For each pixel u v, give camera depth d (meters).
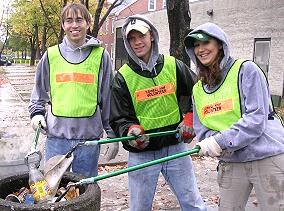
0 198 3.01
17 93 19.12
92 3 20.06
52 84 3.78
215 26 3.03
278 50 17.95
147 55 3.50
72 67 3.75
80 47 3.75
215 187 6.07
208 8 22.55
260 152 2.94
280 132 3.04
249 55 19.72
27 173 3.41
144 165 3.04
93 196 2.91
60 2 21.38
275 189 2.96
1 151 4.55
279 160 2.96
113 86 3.58
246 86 2.93
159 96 3.56
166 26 27.47
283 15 17.62
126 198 5.50
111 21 40.16
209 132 3.16
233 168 3.09
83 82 3.74
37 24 31.12
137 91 3.53
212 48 3.03
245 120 2.87
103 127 3.98
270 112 3.07
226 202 3.16
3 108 13.88
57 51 3.80
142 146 3.46
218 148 2.91
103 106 3.90
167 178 3.74
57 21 25.84
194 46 3.14
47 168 3.24
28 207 2.67
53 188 3.11
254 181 3.02
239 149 3.00
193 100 3.32
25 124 10.47
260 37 18.98
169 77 3.58
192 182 3.74
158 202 5.33
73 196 3.16
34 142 3.57
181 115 3.68
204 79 3.12
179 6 8.30
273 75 18.19
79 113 3.72
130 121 3.57
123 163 6.99
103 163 6.85
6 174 4.38
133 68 3.53
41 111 3.93
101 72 3.82
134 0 37.22
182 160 3.69
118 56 34.81
